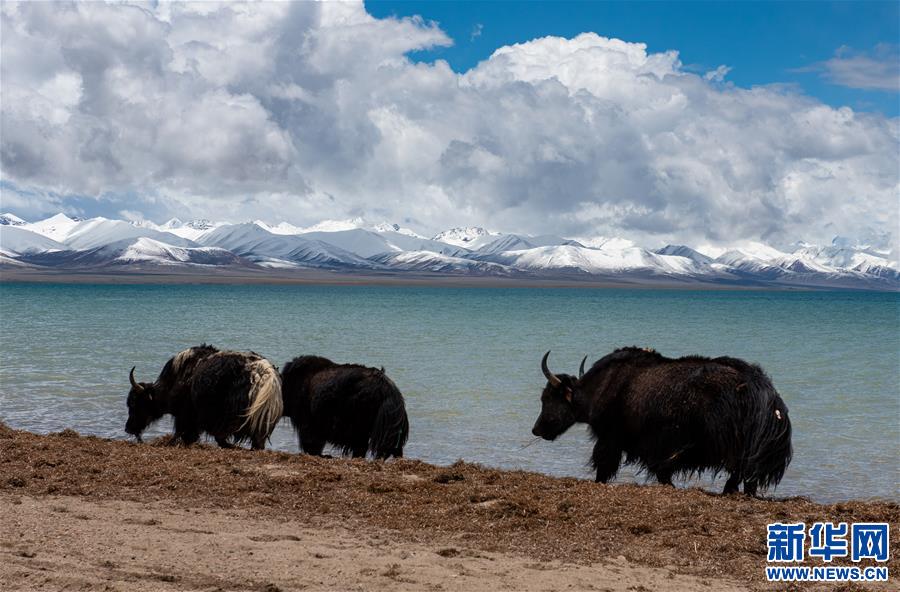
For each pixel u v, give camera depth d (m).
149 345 39.66
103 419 20.31
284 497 10.59
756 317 90.56
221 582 7.12
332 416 14.65
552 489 11.45
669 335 54.94
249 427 14.45
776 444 11.46
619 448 13.04
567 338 49.16
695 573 8.08
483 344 43.62
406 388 26.52
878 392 27.27
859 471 16.19
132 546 8.05
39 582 6.90
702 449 11.87
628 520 9.71
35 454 12.82
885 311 119.94
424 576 7.46
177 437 15.51
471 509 10.04
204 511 9.81
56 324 56.62
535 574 7.70
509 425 20.36
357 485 11.25
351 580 7.29
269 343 42.16
